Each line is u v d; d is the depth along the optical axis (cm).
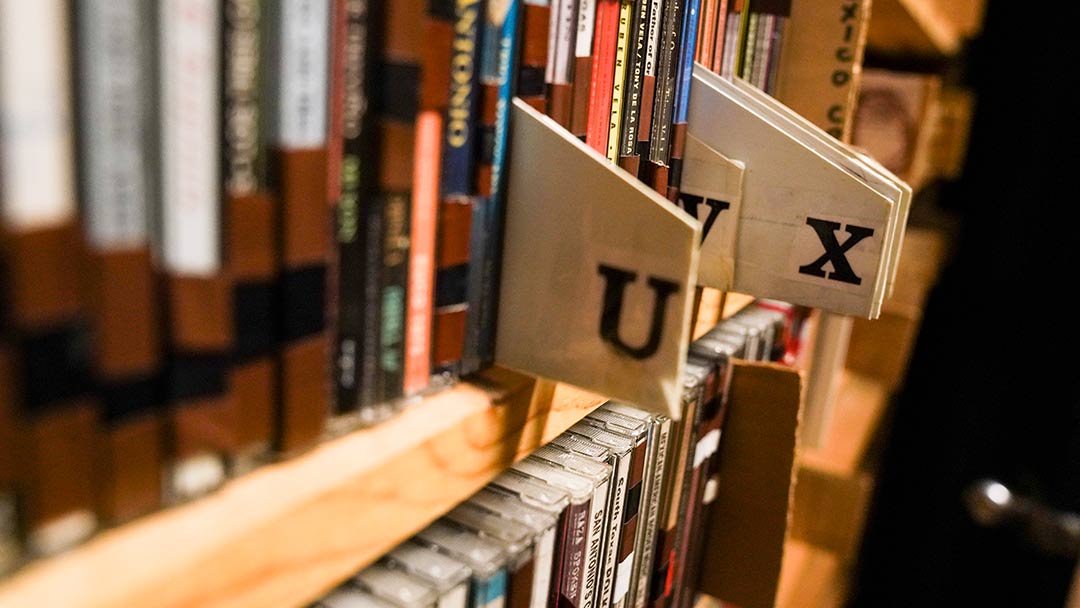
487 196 57
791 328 139
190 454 40
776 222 80
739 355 114
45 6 31
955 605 255
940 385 253
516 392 59
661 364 55
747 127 80
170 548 37
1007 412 239
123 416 36
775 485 108
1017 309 235
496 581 63
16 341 32
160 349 38
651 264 55
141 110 35
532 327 61
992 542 246
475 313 60
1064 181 224
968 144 237
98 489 36
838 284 78
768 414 107
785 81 112
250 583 40
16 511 33
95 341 35
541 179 58
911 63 197
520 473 76
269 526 41
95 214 34
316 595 44
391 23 45
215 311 39
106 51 33
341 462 47
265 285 42
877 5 137
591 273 57
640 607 96
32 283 32
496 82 55
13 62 30
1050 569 231
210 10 37
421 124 50
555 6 60
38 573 34
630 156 73
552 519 69
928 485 257
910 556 263
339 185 45
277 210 42
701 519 110
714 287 85
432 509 52
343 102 44
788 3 107
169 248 37
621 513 84
